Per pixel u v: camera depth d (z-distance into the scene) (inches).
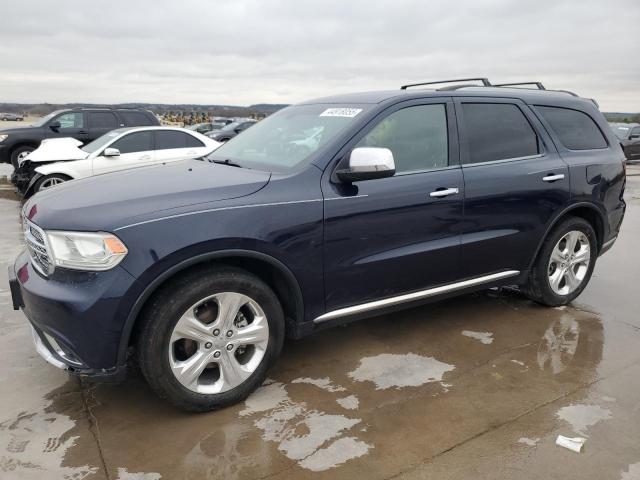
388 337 157.6
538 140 167.9
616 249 267.1
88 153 384.2
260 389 127.5
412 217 137.3
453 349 149.9
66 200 115.4
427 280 145.8
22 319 166.9
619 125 775.1
